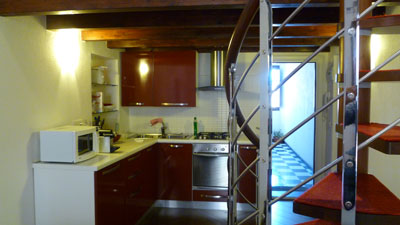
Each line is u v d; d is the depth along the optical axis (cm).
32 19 262
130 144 376
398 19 118
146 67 442
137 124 484
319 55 459
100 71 380
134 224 345
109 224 280
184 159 417
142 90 444
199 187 415
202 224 362
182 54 437
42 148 264
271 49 115
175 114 476
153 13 273
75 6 212
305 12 257
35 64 265
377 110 293
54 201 261
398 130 124
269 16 115
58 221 261
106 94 439
